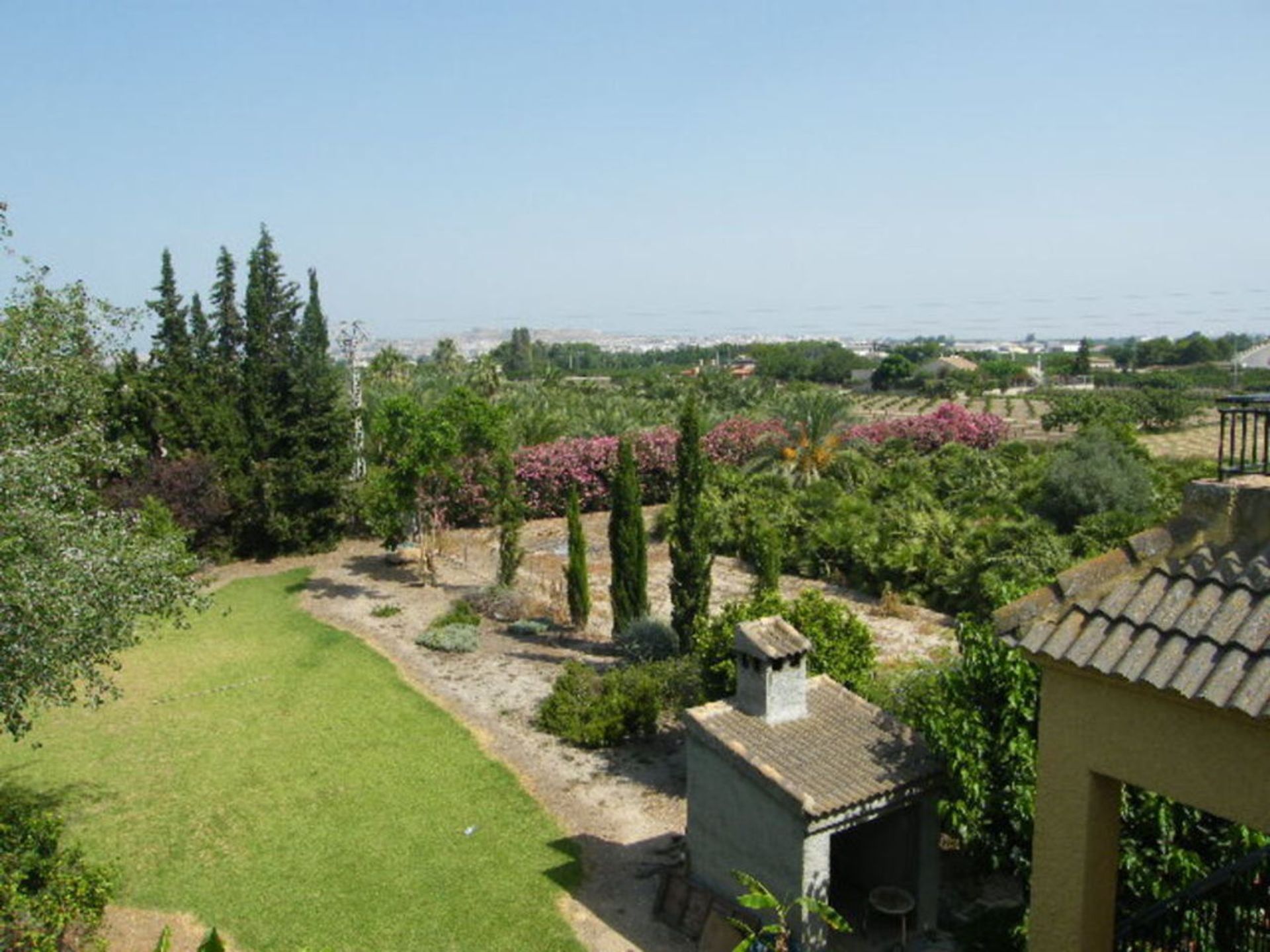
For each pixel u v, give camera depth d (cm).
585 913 1123
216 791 1438
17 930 886
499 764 1535
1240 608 468
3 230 1036
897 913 1018
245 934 1082
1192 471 3144
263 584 2739
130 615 1048
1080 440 3139
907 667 1884
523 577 2773
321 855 1252
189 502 2853
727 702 1135
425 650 2138
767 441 3938
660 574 2881
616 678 1706
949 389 8906
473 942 1068
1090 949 527
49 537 950
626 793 1434
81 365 1116
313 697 1833
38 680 942
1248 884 605
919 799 1023
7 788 1441
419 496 2767
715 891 1081
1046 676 527
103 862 1220
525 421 4303
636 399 6775
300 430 3066
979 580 2294
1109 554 534
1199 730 457
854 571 2700
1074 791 516
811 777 996
